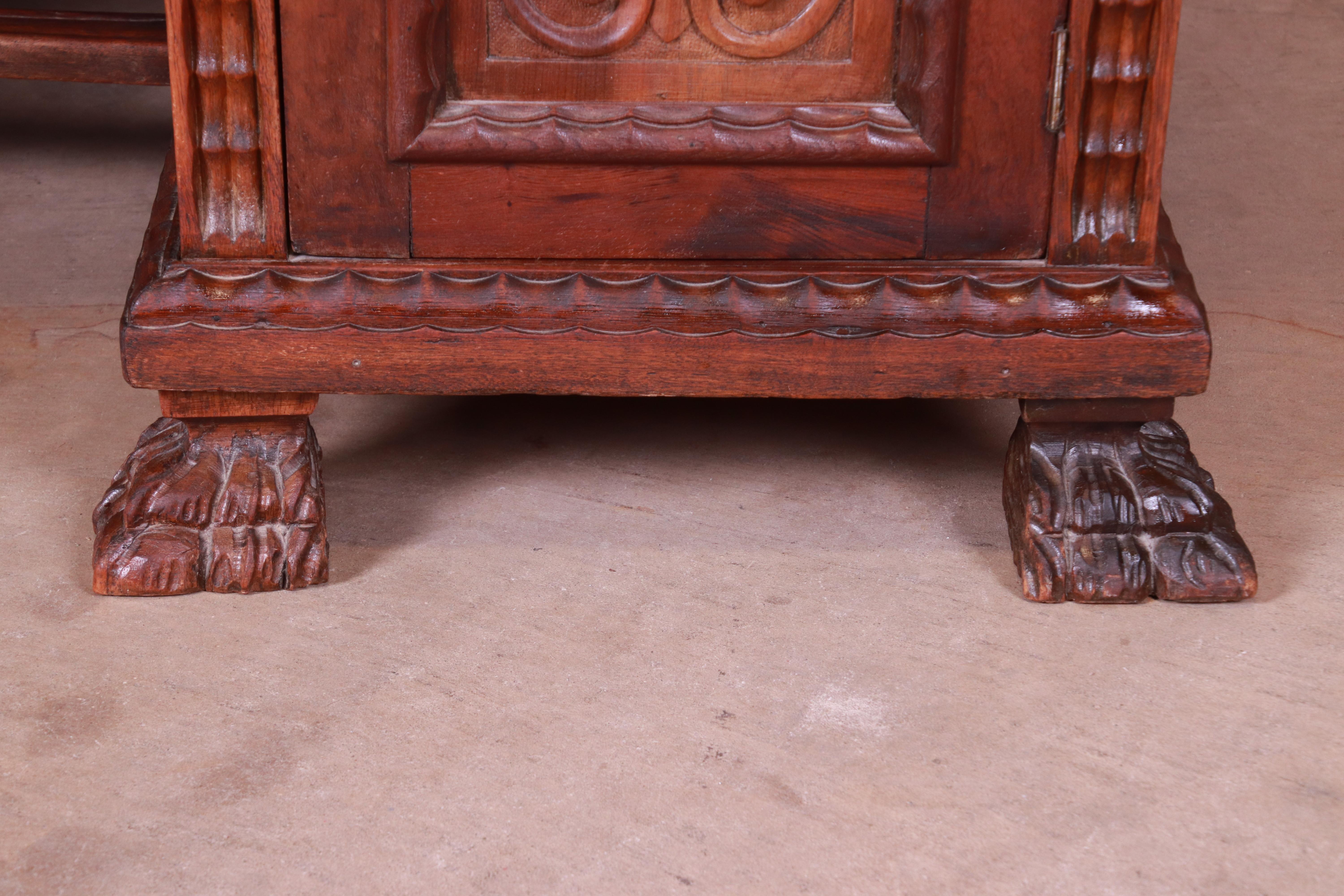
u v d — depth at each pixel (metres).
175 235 1.33
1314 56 3.05
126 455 1.58
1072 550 1.31
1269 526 1.43
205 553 1.29
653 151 1.25
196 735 1.08
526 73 1.25
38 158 2.54
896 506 1.50
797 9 1.24
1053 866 0.95
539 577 1.33
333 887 0.92
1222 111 2.84
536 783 1.03
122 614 1.25
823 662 1.19
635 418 1.75
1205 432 1.68
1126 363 1.28
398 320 1.27
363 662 1.18
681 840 0.97
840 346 1.28
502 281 1.27
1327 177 2.58
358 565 1.35
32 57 2.03
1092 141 1.26
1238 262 2.29
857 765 1.05
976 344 1.28
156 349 1.25
